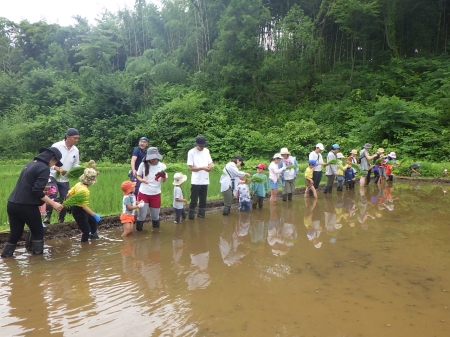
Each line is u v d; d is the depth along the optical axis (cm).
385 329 308
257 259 503
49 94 3525
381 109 2314
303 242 595
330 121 2684
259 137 2544
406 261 495
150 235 650
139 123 2950
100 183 1048
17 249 550
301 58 3020
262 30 3316
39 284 408
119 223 727
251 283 411
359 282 416
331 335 296
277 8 3631
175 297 372
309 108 2902
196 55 3662
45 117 3183
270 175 1015
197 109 2866
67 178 619
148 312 337
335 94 2945
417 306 355
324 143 2405
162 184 1116
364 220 769
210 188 1126
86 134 2950
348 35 3322
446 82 2420
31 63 4428
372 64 3197
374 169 1530
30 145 3019
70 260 498
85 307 348
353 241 598
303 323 316
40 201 505
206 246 574
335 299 368
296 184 1357
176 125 2823
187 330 303
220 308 346
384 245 573
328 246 569
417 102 2530
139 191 691
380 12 3064
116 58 4859
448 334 302
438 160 2042
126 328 307
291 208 938
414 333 303
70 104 3297
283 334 296
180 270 457
